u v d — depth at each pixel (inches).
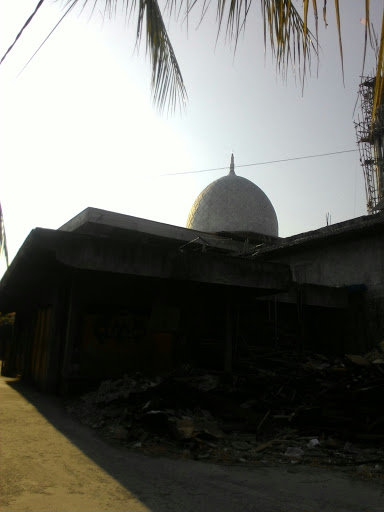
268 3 73.8
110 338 442.0
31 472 182.2
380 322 603.5
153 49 109.7
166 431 271.9
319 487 183.2
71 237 360.2
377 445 266.7
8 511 138.2
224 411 315.3
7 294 679.7
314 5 61.7
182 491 169.2
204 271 416.8
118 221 689.6
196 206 1563.7
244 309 593.9
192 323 485.7
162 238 723.4
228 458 226.5
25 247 380.8
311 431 289.4
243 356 498.0
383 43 55.4
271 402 334.3
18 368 699.4
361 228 616.7
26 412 326.0
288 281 465.7
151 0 107.9
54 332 446.0
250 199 1489.9
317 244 712.4
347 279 665.6
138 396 323.3
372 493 177.3
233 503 157.9
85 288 433.1
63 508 143.2
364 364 358.6
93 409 326.3
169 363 454.0
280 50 72.7
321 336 676.7
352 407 298.0
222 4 74.4
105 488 167.2
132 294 461.1
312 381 355.9
